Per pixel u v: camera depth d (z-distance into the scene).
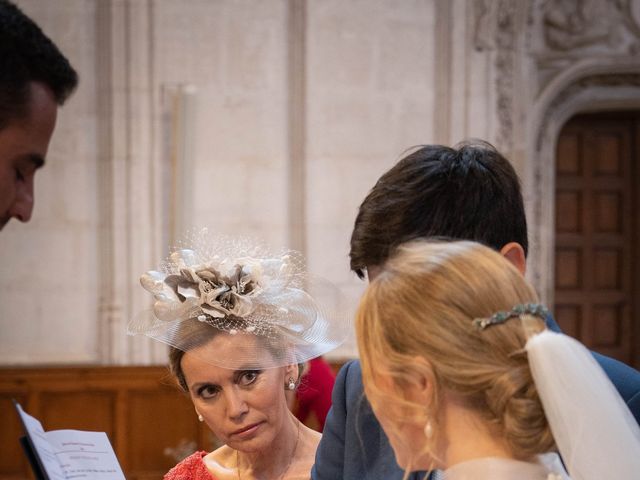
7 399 9.43
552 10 10.50
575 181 11.47
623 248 11.53
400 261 2.03
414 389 1.92
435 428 1.90
